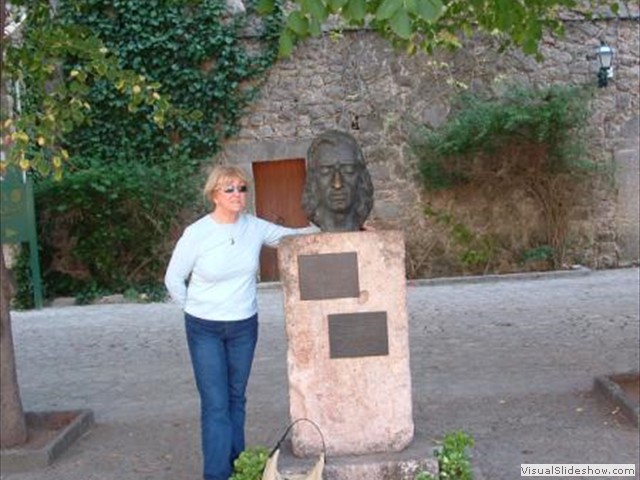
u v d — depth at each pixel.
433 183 13.37
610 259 13.62
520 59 13.30
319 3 3.29
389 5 3.09
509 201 13.45
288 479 4.03
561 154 13.20
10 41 6.34
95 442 5.87
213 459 4.47
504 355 7.92
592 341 8.32
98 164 12.71
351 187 4.50
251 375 7.57
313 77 13.23
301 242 4.50
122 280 12.77
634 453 5.11
